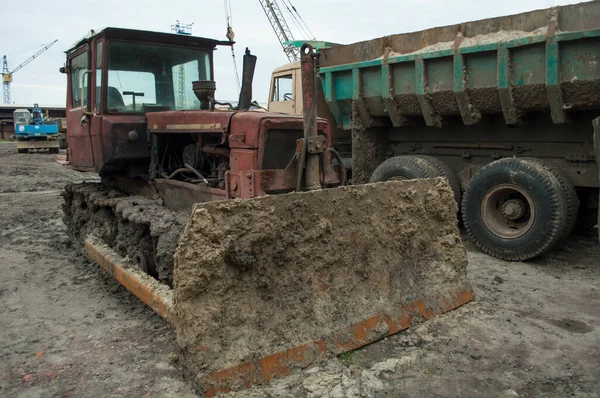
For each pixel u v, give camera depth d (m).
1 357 3.52
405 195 4.00
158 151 5.12
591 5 4.94
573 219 5.73
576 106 5.33
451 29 6.11
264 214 3.20
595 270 5.50
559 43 5.13
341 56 7.46
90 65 5.36
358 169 7.62
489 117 6.45
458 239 4.39
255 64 5.11
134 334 3.87
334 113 7.95
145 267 4.49
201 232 2.98
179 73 5.57
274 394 2.93
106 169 5.41
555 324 4.01
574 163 5.84
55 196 11.58
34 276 5.37
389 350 3.50
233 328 3.08
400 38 6.61
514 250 5.80
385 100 6.85
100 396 3.00
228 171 4.09
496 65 5.70
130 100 5.27
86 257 5.95
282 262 3.29
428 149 7.36
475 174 6.23
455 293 4.27
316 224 3.44
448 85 6.16
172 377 3.20
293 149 4.16
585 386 3.11
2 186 13.42
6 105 48.31
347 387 3.02
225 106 5.41
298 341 3.25
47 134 26.97
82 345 3.69
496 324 3.97
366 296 3.69
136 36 5.16
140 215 4.45
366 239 3.72
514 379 3.19
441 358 3.43
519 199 5.98
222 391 2.92
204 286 3.01
